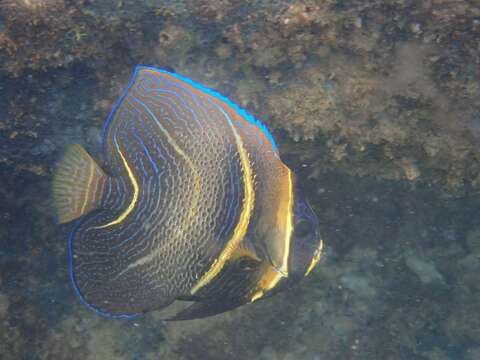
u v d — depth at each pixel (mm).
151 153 437
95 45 541
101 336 675
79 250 456
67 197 448
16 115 568
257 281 454
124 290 453
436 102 517
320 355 693
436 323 725
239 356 685
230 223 435
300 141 575
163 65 550
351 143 562
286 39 515
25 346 643
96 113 578
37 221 674
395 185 684
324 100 532
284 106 540
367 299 735
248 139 428
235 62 541
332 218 723
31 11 506
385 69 515
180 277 443
